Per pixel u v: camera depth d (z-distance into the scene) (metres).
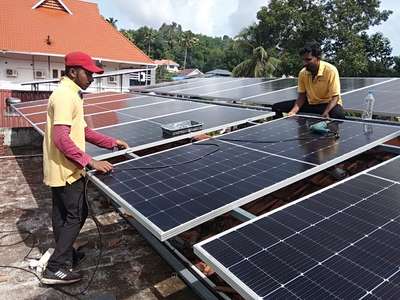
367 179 2.85
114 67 25.67
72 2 28.28
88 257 4.29
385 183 2.74
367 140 3.69
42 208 5.82
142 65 26.00
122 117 6.12
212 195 2.80
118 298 3.53
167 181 3.16
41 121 6.25
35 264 4.05
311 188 4.04
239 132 4.55
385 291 1.64
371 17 32.53
